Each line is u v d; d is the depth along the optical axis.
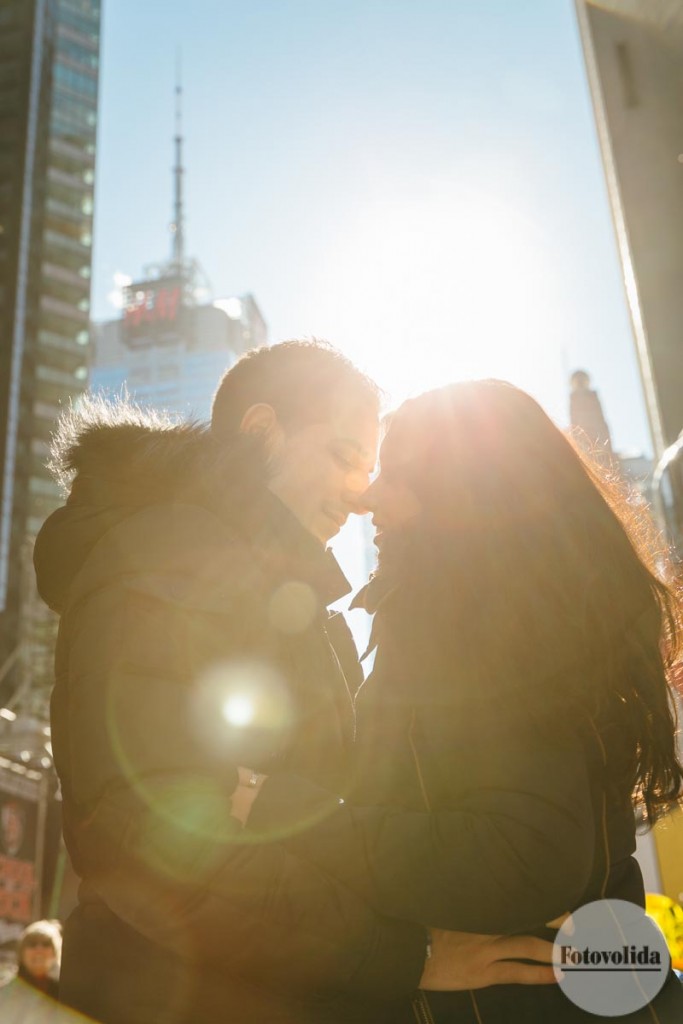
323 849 1.25
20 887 16.34
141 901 1.18
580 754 1.29
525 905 1.22
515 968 1.29
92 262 73.12
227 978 1.25
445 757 1.31
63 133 76.44
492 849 1.20
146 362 149.50
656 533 1.79
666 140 12.63
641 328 11.83
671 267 11.89
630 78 13.24
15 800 16.70
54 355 66.94
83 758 1.23
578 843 1.23
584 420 23.02
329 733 1.46
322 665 1.52
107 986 1.28
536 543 1.41
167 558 1.36
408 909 1.24
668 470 6.53
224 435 1.87
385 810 1.28
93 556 1.39
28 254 63.78
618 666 1.38
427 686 1.36
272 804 1.29
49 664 31.70
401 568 1.48
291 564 1.53
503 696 1.30
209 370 146.88
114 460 1.53
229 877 1.17
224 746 1.31
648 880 2.77
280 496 1.82
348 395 1.87
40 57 71.44
